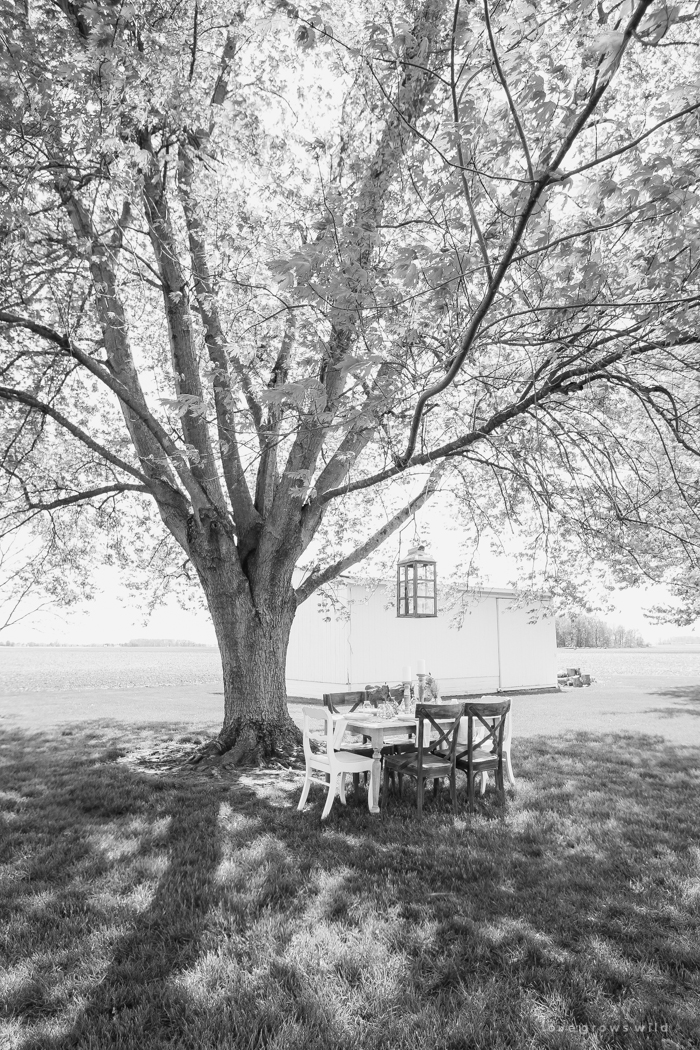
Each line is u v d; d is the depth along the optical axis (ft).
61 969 11.69
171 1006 10.53
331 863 16.88
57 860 17.08
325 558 39.81
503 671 80.28
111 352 31.09
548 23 10.83
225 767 29.07
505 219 12.92
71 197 22.09
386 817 21.42
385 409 14.03
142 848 18.02
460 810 22.33
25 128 18.43
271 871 16.11
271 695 31.83
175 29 24.27
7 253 19.81
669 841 18.84
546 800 23.88
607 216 12.16
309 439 30.01
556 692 80.84
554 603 31.78
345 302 11.59
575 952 12.30
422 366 15.93
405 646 71.26
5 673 128.06
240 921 13.52
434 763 22.57
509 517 23.29
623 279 12.26
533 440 19.21
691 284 12.03
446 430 20.48
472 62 11.16
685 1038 9.80
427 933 12.98
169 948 12.45
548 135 11.92
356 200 15.75
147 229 25.52
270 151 26.03
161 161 24.91
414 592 31.01
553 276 13.79
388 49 10.78
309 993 10.88
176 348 28.91
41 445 36.47
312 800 23.68
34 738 39.58
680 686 89.66
